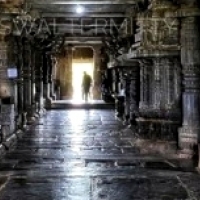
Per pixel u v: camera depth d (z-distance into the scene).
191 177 5.80
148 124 8.16
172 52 7.46
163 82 7.82
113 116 17.03
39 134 10.90
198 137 7.23
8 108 9.27
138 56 7.62
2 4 8.84
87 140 9.73
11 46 10.19
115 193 5.00
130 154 7.74
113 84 22.14
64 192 5.04
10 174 6.05
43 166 6.65
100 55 28.69
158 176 5.87
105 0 10.28
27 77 13.58
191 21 7.18
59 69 30.12
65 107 22.20
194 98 7.29
